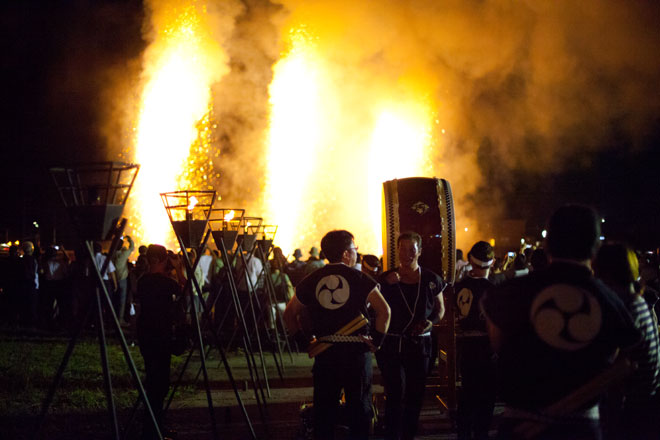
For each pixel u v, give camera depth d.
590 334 2.73
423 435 6.17
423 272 5.29
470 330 5.49
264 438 6.04
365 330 4.59
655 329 3.73
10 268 14.30
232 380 5.70
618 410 3.67
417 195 6.36
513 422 2.79
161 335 5.56
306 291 4.63
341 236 4.68
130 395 7.64
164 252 5.80
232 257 11.01
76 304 13.24
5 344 11.40
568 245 2.82
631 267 3.72
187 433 6.22
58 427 6.29
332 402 4.54
